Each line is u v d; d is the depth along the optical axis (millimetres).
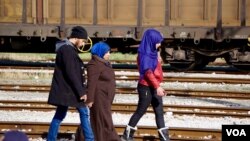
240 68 28047
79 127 12445
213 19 28109
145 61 12617
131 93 20766
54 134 12406
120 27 27656
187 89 21641
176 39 28109
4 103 18328
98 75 12102
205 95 20328
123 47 29781
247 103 19078
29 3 28906
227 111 17297
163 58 28203
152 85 12680
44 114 16812
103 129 12203
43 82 23734
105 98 12211
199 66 28500
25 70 26109
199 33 27359
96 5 28422
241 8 27781
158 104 13023
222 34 27328
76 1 28562
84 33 12141
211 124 15438
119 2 28391
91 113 12281
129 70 26531
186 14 28297
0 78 24734
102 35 27734
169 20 28297
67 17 28656
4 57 35625
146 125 14891
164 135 12992
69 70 11766
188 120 16031
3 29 27969
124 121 15836
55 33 28047
